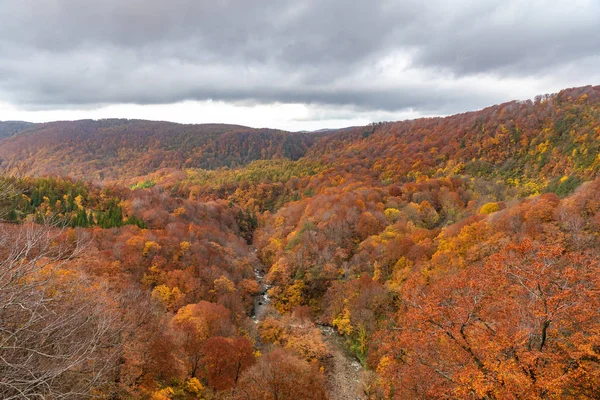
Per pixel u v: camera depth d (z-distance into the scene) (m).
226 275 71.69
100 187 118.69
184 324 41.78
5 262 10.26
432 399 20.48
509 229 58.75
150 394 27.64
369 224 88.44
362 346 53.00
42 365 10.79
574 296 17.23
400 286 58.25
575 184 104.62
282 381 36.03
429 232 79.50
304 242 84.44
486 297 20.69
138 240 68.56
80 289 16.80
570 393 17.42
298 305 70.19
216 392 36.69
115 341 17.66
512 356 18.22
